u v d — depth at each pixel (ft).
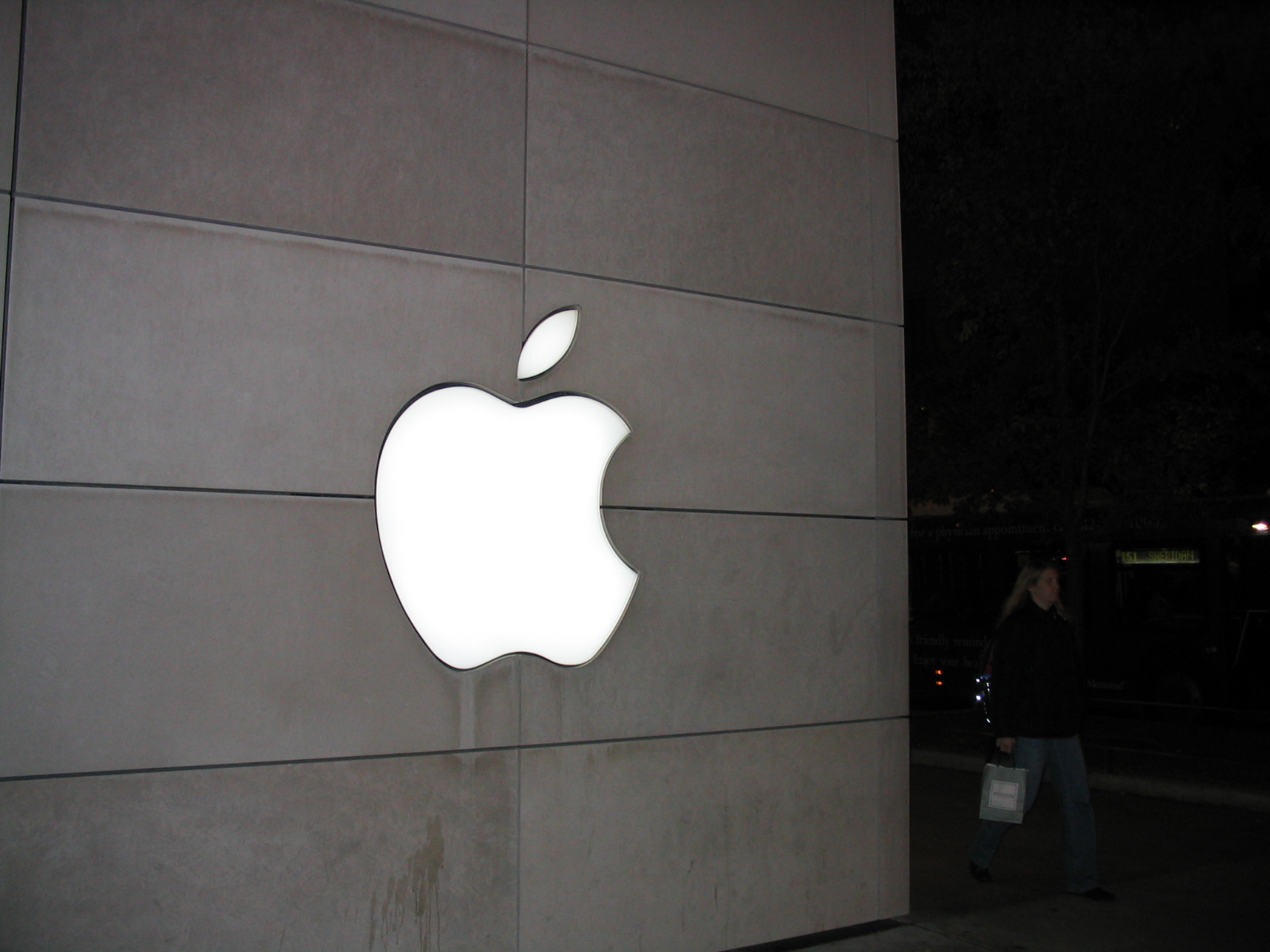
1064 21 39.65
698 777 17.28
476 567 15.47
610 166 17.22
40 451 12.87
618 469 16.92
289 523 14.16
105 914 12.80
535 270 16.37
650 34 17.89
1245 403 41.57
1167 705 42.52
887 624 19.76
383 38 15.35
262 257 14.28
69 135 13.28
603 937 16.15
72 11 13.39
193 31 14.07
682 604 17.34
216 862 13.42
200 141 14.02
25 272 12.96
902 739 19.76
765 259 18.83
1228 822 28.50
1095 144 39.91
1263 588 46.24
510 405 15.94
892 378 20.33
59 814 12.64
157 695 13.23
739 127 18.76
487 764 15.33
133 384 13.41
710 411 17.93
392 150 15.30
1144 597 50.44
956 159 41.63
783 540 18.58
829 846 18.65
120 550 13.16
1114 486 42.98
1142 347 43.29
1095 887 21.08
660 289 17.58
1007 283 41.27
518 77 16.47
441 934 14.80
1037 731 21.15
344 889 14.17
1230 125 40.01
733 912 17.46
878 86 20.70
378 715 14.55
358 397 14.75
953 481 42.52
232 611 13.71
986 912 20.10
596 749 16.29
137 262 13.55
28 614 12.66
